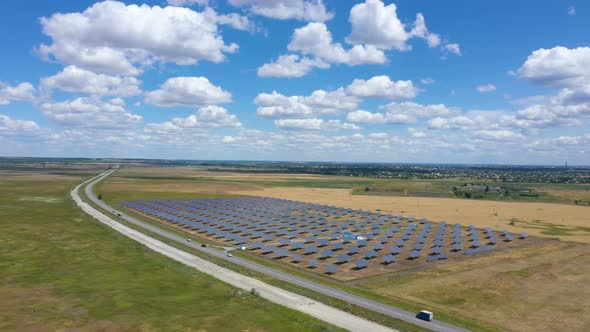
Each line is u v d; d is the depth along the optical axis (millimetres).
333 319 67062
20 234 132125
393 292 85062
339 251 121562
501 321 69938
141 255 109312
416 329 63812
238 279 89750
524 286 88812
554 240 138875
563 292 85062
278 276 94688
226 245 129750
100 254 109625
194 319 64938
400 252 120812
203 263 104250
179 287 82062
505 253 120625
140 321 63656
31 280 84625
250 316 66688
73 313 66625
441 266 105688
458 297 82062
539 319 70875
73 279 86188
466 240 139125
